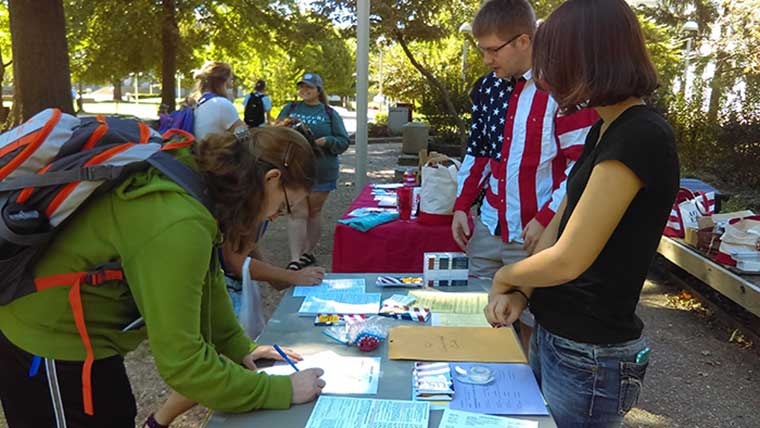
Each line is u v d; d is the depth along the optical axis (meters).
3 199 1.17
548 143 2.32
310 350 1.61
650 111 1.26
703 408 2.98
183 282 1.16
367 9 4.96
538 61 1.29
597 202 1.20
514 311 1.47
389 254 3.24
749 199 7.55
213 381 1.21
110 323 1.33
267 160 1.32
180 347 1.18
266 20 15.01
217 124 3.56
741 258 3.53
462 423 1.25
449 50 15.39
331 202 7.69
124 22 14.16
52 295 1.26
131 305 1.35
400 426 1.24
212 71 3.91
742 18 9.64
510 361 1.54
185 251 1.16
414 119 16.78
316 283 2.16
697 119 9.22
